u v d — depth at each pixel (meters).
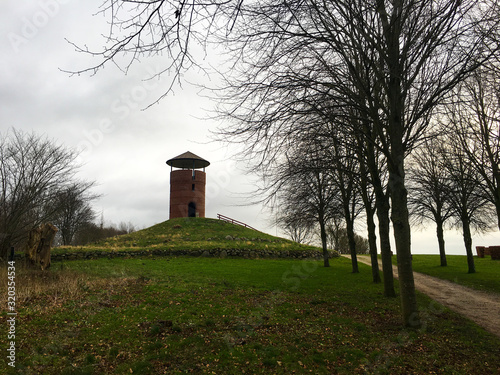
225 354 6.82
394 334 8.14
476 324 9.16
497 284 16.67
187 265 23.19
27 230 20.44
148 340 7.58
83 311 9.48
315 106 8.16
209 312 10.12
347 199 21.09
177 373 6.04
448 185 20.84
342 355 6.84
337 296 13.27
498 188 14.03
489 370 6.11
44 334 7.59
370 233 17.36
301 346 7.32
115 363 6.42
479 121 13.65
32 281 12.97
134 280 15.44
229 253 29.80
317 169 10.29
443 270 23.14
